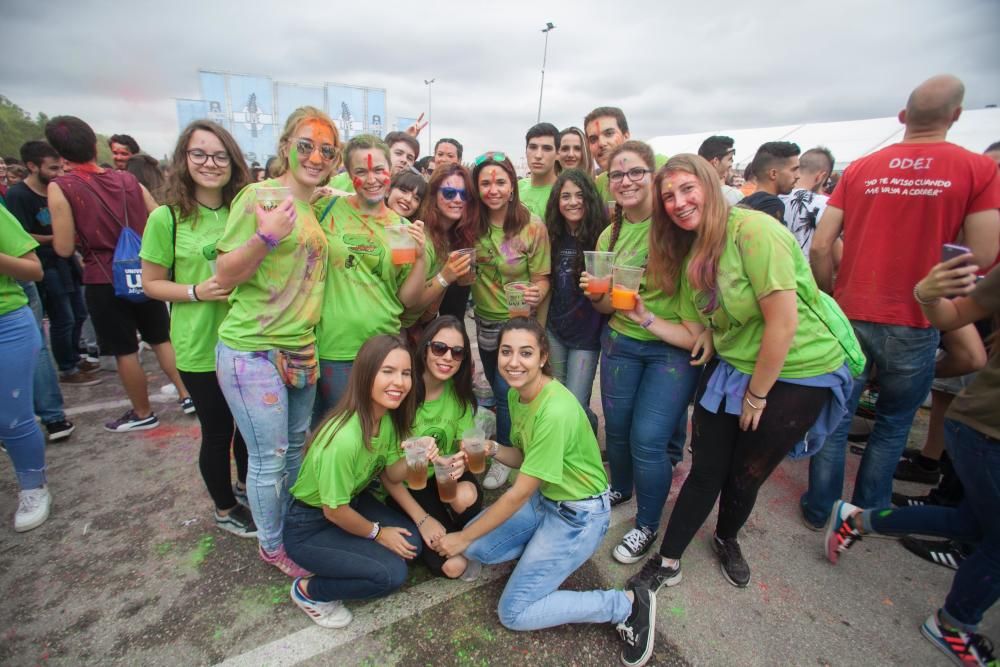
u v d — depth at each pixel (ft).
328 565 6.48
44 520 8.71
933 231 7.46
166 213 7.45
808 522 9.11
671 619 7.00
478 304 10.33
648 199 8.18
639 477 8.07
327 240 7.43
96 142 10.90
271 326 6.72
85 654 6.24
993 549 5.92
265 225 5.98
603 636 6.72
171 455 10.94
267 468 7.15
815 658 6.43
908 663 6.40
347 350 7.98
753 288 6.18
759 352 6.40
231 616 6.86
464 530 7.12
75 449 11.14
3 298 7.86
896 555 8.37
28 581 7.39
